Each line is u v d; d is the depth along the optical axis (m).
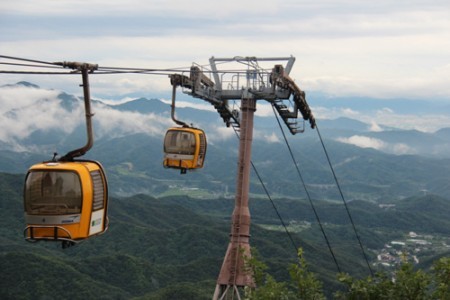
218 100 33.34
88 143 17.28
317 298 17.69
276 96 32.31
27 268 173.50
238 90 32.41
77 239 16.94
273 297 17.75
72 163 17.11
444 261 17.64
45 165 16.83
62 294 169.00
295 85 33.88
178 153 30.59
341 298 17.84
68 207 16.62
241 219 31.56
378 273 17.91
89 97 17.08
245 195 31.94
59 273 176.38
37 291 166.25
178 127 30.89
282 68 31.59
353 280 17.75
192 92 30.84
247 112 32.44
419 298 17.03
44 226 16.67
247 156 32.16
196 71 30.86
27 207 16.70
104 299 171.00
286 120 38.00
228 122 36.97
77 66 16.75
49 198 16.61
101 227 17.72
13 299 162.50
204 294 157.25
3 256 176.75
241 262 30.83
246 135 32.28
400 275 17.36
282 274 167.00
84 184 16.73
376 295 17.34
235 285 30.50
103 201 17.58
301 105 37.59
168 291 158.00
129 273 196.38
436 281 17.53
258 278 19.73
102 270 194.88
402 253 18.47
